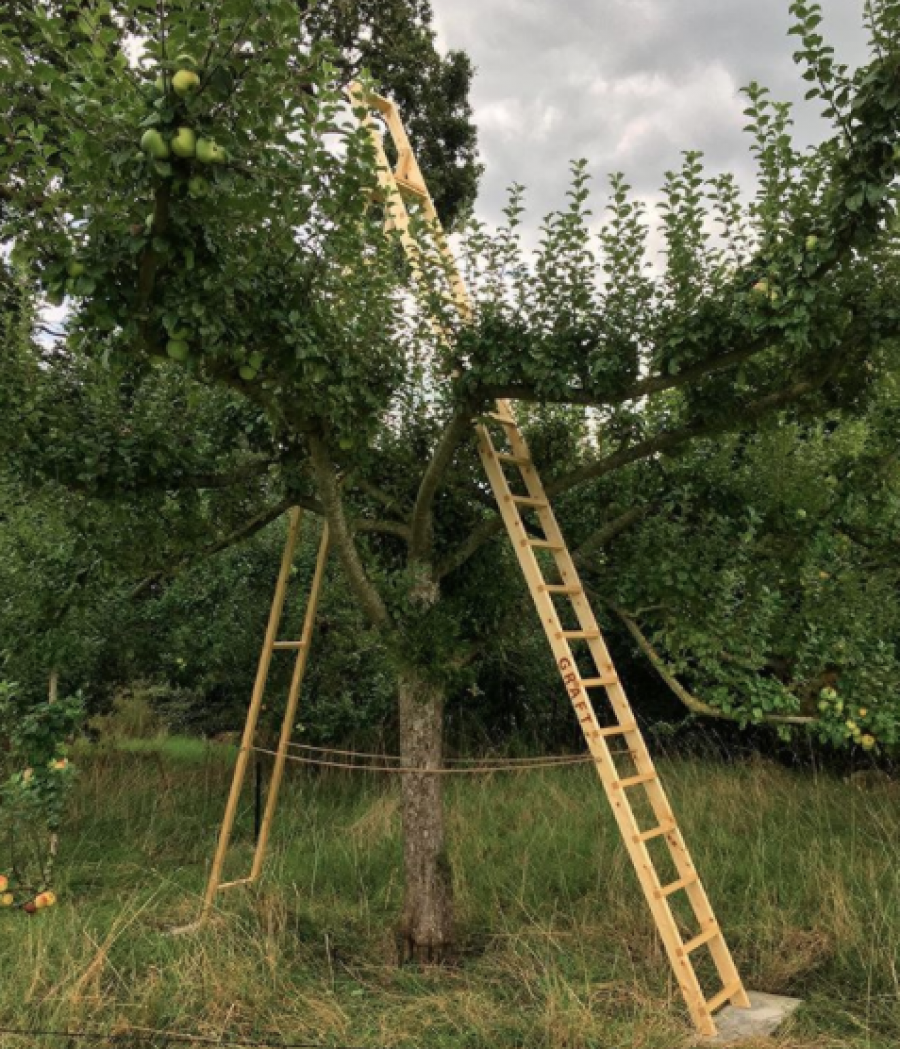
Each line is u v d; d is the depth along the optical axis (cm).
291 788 859
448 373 462
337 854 635
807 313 365
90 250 296
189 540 521
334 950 485
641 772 468
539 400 434
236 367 366
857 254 390
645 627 904
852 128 345
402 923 491
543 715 1019
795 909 505
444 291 464
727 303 395
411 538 506
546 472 541
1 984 412
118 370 353
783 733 595
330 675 869
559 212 423
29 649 583
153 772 900
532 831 673
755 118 387
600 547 546
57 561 561
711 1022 387
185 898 552
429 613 483
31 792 565
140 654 841
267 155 304
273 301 365
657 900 410
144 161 265
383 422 510
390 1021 397
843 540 612
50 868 586
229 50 259
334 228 381
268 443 521
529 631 851
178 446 500
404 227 486
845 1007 410
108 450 451
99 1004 394
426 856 487
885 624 615
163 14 251
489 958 468
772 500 524
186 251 292
